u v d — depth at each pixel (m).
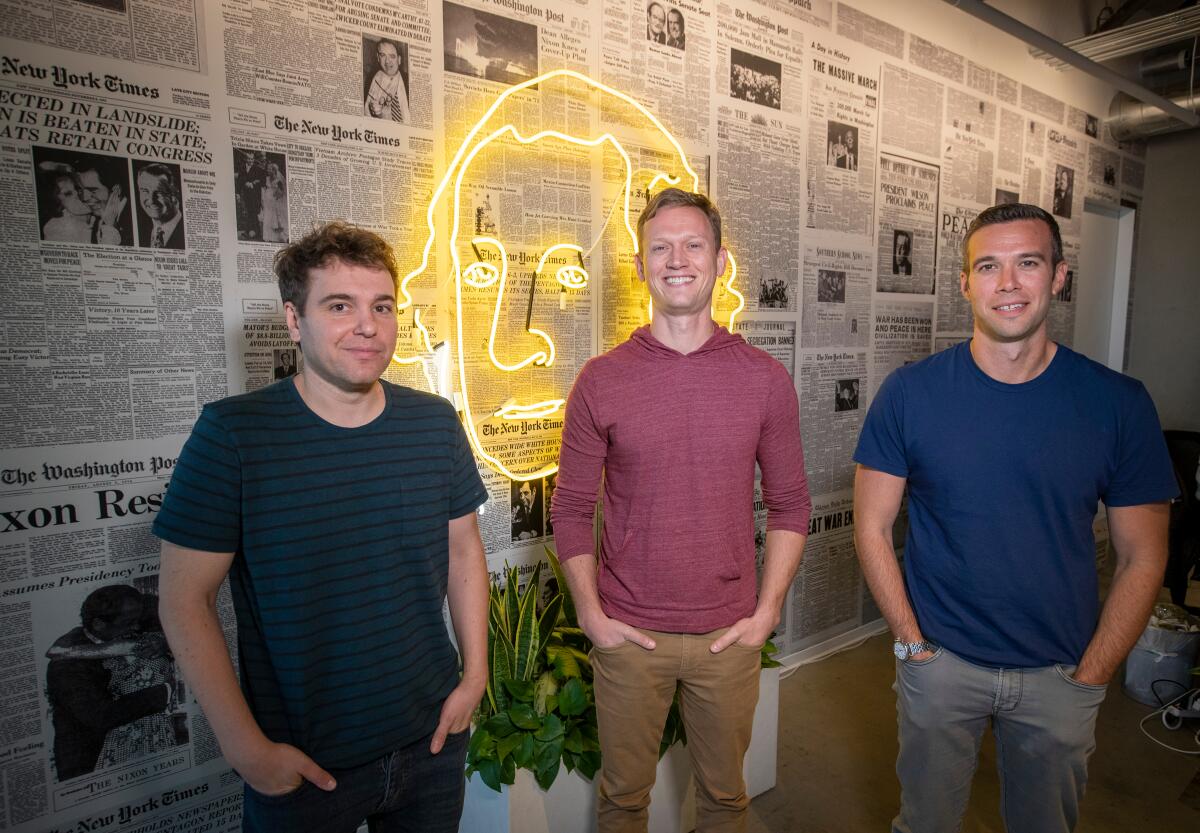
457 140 1.72
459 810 1.12
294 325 0.98
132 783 1.39
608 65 1.97
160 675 1.40
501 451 1.87
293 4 1.47
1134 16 3.76
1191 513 2.89
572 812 1.56
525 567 1.95
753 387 1.34
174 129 1.36
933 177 2.95
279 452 0.95
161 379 1.38
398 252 1.65
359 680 0.99
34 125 1.23
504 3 1.77
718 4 2.20
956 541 1.26
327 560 0.97
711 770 1.36
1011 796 1.30
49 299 1.26
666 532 1.30
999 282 1.19
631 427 1.32
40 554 1.28
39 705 1.29
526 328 1.88
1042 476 1.20
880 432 1.35
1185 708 2.27
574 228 1.94
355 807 1.00
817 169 2.52
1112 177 3.99
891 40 2.72
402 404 1.07
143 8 1.31
